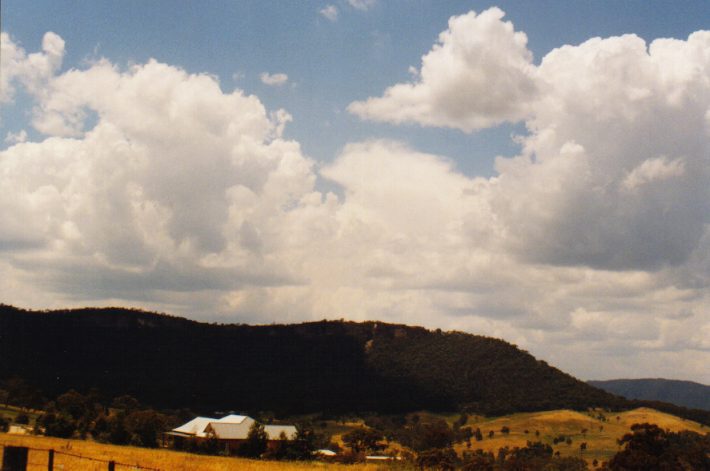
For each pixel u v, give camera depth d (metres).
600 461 175.75
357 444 143.00
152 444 106.25
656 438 105.31
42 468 34.25
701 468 108.69
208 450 98.94
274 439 102.50
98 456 47.34
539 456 173.50
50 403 152.38
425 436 173.25
